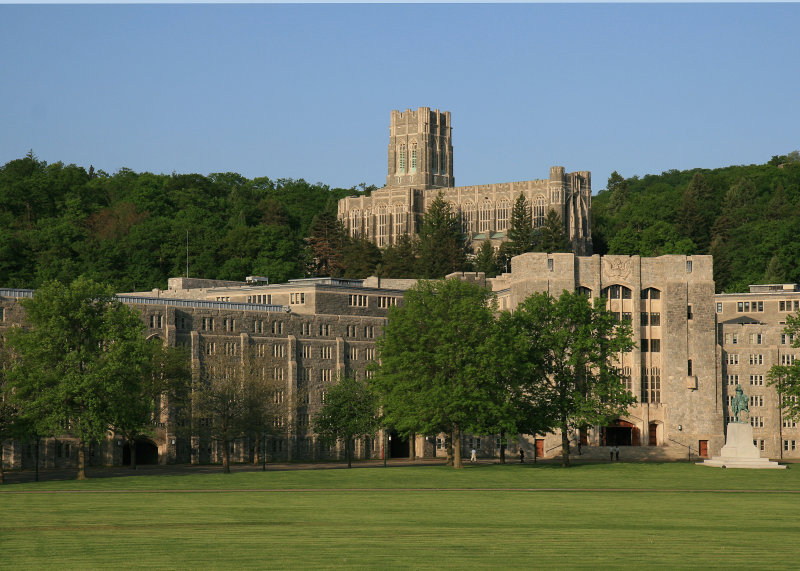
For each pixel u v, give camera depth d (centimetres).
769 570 6731
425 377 16875
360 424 18875
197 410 18825
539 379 18062
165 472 16712
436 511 10150
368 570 6738
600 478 14912
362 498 11562
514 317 18138
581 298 18038
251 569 6775
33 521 9162
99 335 15175
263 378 19162
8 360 15538
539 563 6994
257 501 11125
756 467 17075
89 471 17250
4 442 18088
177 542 7888
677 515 9906
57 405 14562
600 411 17625
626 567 6825
